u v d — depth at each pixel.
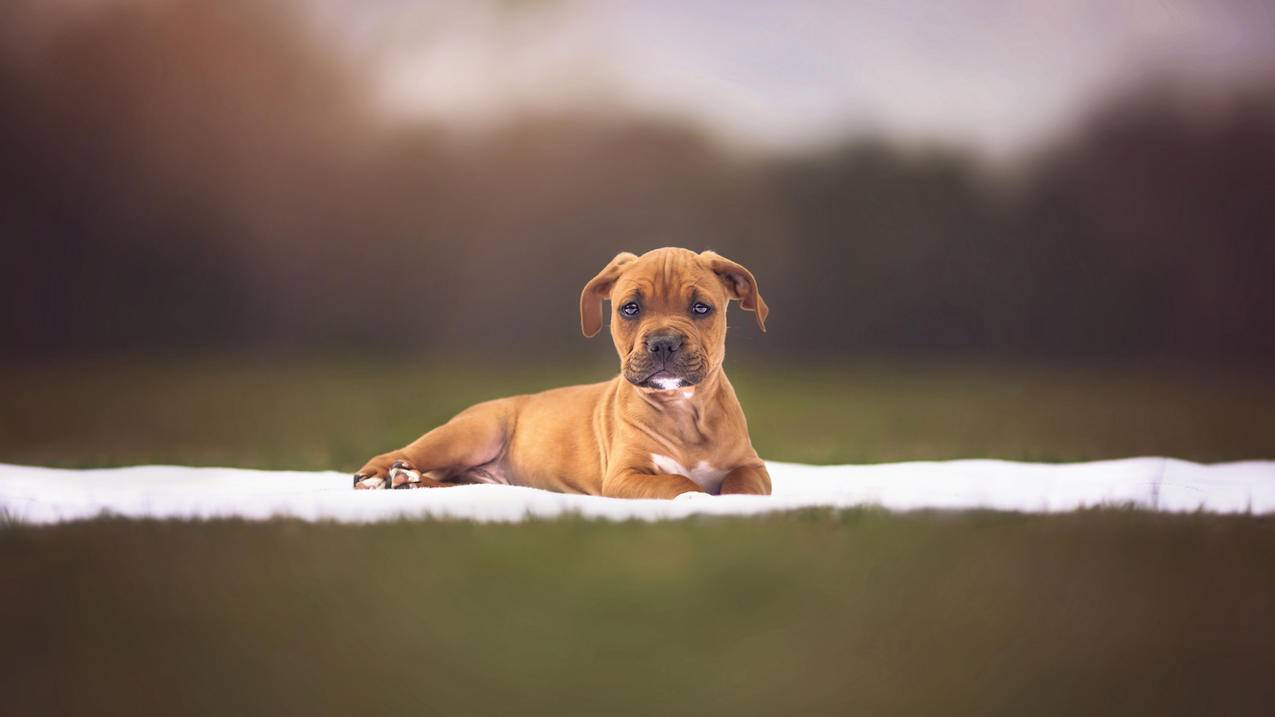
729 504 4.85
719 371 5.90
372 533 4.26
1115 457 8.64
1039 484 6.07
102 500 5.02
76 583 3.55
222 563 3.79
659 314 5.64
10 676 2.80
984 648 3.02
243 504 4.81
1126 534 4.22
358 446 9.48
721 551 3.99
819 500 5.02
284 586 3.56
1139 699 2.68
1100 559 3.85
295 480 6.44
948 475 6.77
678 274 5.76
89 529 4.31
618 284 5.89
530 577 3.70
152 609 3.31
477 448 6.54
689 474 5.77
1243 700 2.66
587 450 6.20
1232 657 2.93
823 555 3.94
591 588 3.59
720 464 5.82
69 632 3.11
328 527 4.38
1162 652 2.97
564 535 4.21
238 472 6.69
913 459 8.60
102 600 3.38
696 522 4.48
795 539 4.17
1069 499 5.10
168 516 4.60
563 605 3.43
